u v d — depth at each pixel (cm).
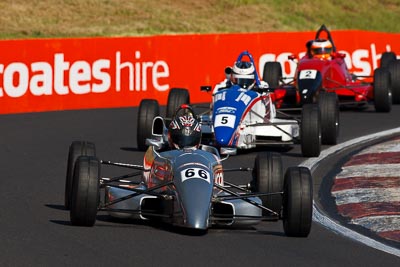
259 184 3588
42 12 11119
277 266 2975
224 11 12162
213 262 2980
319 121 5234
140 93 7475
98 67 7288
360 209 3975
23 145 5659
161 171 3491
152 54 7506
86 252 3048
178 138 3634
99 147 5625
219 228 3484
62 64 7138
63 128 6344
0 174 4691
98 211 3678
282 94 6762
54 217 3628
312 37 8225
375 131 6212
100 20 11212
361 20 12875
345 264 3041
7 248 3098
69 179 3744
